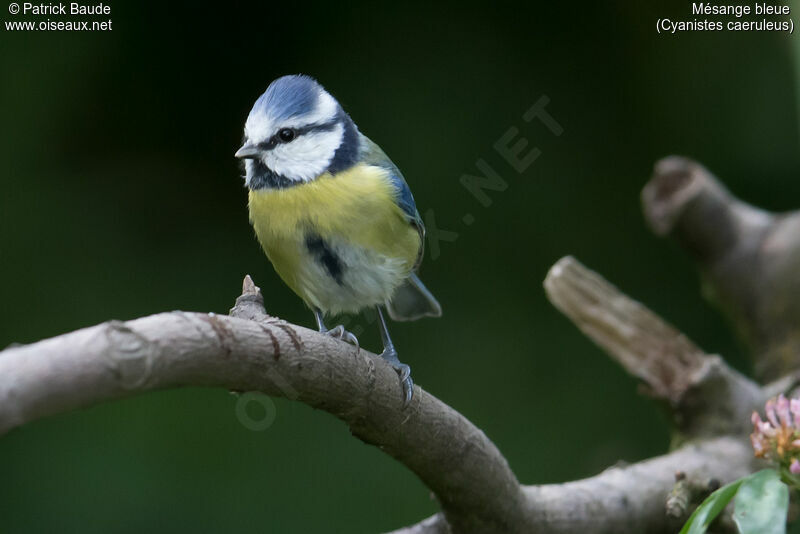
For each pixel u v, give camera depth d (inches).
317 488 412.8
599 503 235.0
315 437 422.6
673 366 281.0
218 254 462.6
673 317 468.1
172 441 417.1
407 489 413.4
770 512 160.1
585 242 473.1
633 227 476.7
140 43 465.7
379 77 472.4
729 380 273.3
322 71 473.1
